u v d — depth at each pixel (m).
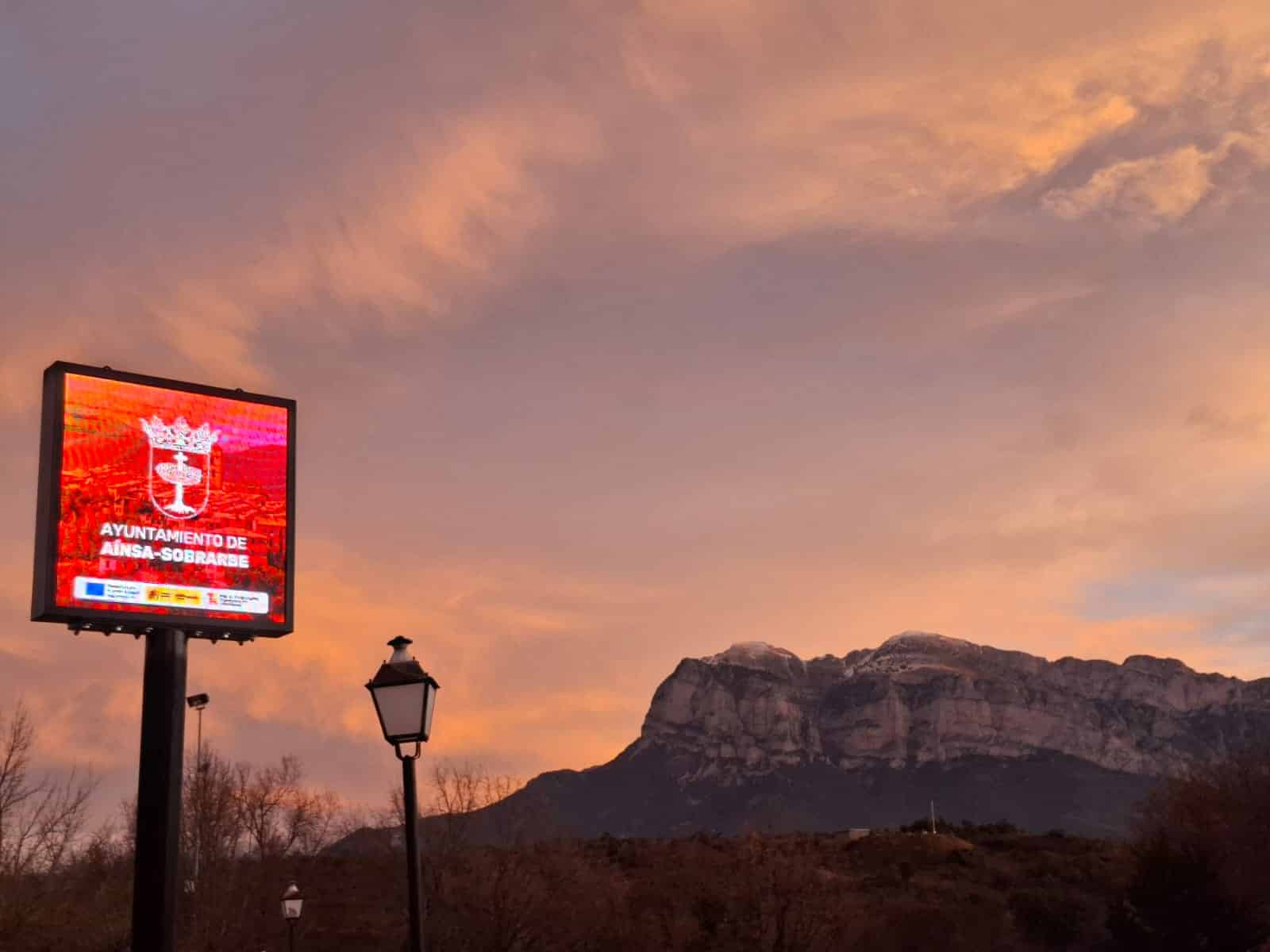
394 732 15.73
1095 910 71.50
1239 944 59.47
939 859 92.62
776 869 65.62
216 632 25.03
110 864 57.06
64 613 23.38
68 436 24.22
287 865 70.31
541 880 60.38
